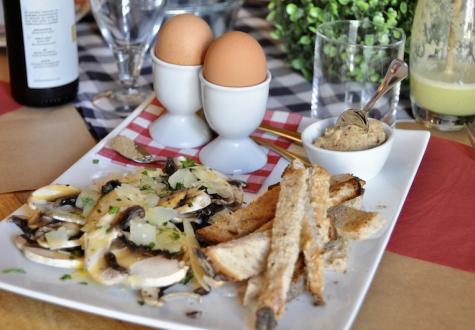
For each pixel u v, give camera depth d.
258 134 0.67
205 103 0.61
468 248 0.54
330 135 0.61
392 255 0.53
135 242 0.49
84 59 0.84
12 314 0.48
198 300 0.46
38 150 0.65
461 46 0.68
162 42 0.63
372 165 0.59
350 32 0.72
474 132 0.69
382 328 0.47
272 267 0.45
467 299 0.49
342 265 0.49
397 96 0.69
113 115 0.72
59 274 0.48
